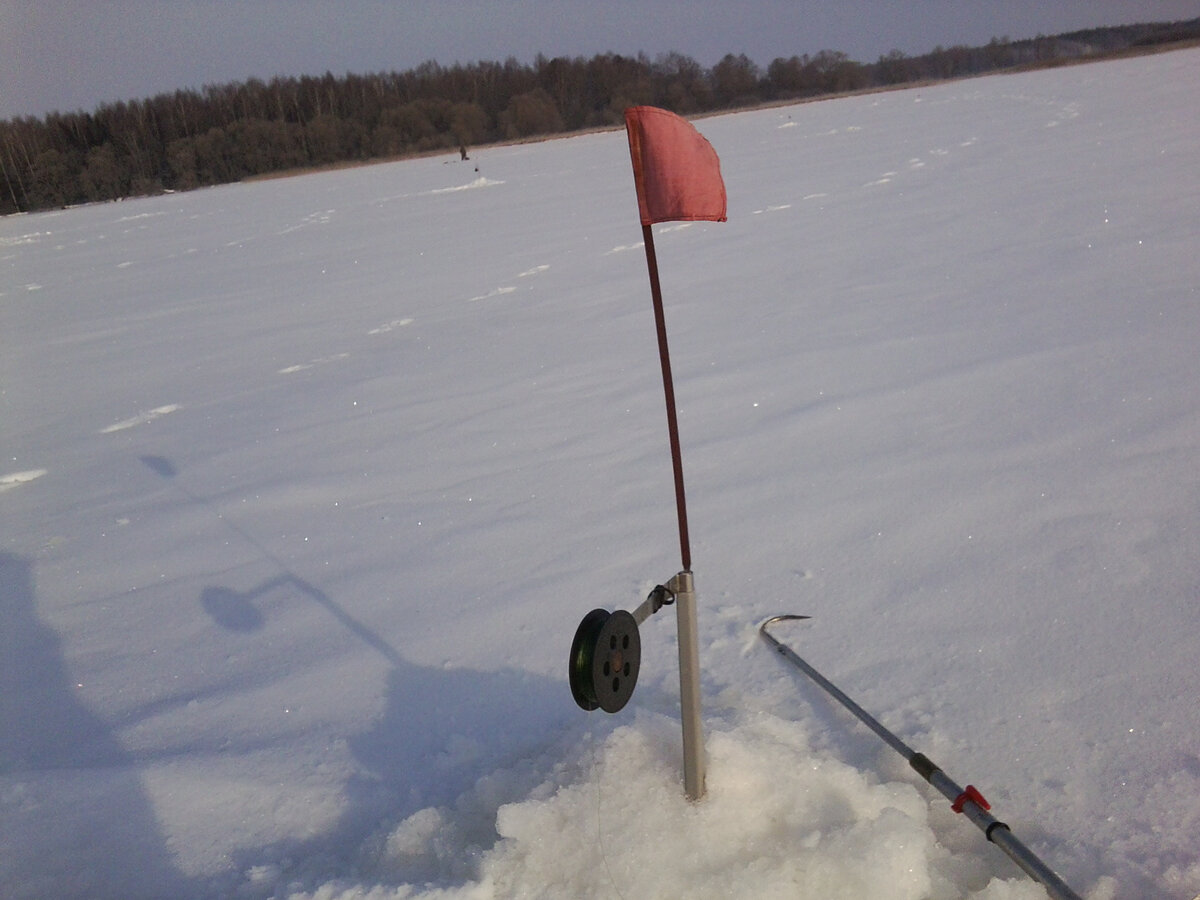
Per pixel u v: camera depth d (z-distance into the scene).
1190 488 3.03
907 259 7.29
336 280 10.59
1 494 4.84
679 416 4.49
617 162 24.14
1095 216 7.66
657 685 2.32
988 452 3.55
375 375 6.18
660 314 1.59
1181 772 1.82
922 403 4.18
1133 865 1.62
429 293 8.95
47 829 2.09
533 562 3.17
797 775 1.77
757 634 2.52
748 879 1.57
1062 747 1.94
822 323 5.81
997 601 2.54
